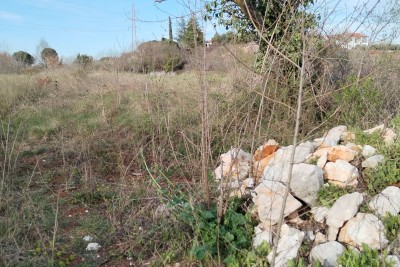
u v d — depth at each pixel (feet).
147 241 11.35
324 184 11.05
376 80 18.42
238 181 11.64
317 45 13.47
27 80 31.89
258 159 13.37
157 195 13.08
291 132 16.31
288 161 11.60
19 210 13.04
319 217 10.21
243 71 15.61
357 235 9.26
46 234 11.85
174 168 15.87
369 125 15.88
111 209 13.43
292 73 17.01
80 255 10.96
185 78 24.39
